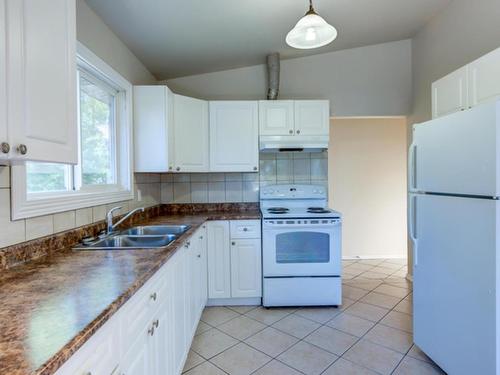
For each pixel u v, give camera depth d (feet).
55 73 3.42
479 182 4.77
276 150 10.57
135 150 8.43
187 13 7.06
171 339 5.05
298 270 9.11
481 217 4.76
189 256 6.66
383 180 14.53
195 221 8.52
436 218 5.80
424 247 6.20
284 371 6.11
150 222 8.36
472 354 4.97
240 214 10.03
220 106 10.04
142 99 8.43
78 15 5.84
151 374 4.02
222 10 7.18
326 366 6.26
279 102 10.04
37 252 4.53
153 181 10.21
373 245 14.64
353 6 8.21
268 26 8.25
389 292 10.38
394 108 11.28
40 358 1.97
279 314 8.77
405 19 9.57
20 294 3.10
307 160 11.14
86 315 2.61
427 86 10.16
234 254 9.31
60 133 3.50
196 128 9.75
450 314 5.47
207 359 6.52
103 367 2.73
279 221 9.01
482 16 7.77
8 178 4.04
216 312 8.94
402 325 7.99
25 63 2.97
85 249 5.07
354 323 8.13
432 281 5.97
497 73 5.74
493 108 4.52
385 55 11.25
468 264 5.03
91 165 6.87
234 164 10.09
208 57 9.76
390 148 14.51
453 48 8.83
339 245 9.09
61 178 5.83
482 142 4.72
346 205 14.60
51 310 2.71
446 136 5.49
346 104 11.27
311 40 6.61
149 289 4.00
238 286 9.34
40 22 3.18
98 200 6.41
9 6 2.78
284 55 10.71
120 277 3.62
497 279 4.52
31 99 3.05
